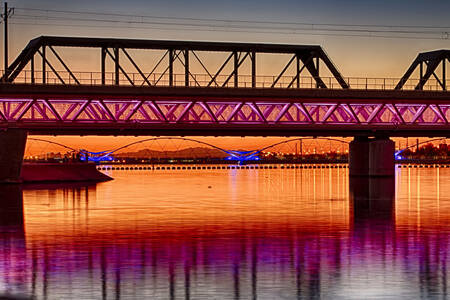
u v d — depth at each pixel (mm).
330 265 29500
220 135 94062
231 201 61344
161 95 81312
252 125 88000
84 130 88562
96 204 57469
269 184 95062
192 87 82062
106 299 24562
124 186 88125
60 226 41938
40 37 82625
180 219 45719
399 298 24656
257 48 88312
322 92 85688
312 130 92750
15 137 80312
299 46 89188
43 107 82062
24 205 55906
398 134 99250
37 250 33062
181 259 30797
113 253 32250
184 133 92688
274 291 25516
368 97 87062
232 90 83312
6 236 37594
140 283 26578
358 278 27266
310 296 24906
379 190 77125
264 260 30562
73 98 79875
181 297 24797
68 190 76000
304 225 42250
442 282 26656
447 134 99812
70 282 26719
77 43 83188
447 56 93875
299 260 30531
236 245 34406
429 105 91062
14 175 81938
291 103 87062
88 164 107625
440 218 46000
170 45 85688
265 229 40344
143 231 39594
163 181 106250
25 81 82250
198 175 140125
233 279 27188
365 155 102938
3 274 27969
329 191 75875
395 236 37344
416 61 97750
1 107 80125
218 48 87062
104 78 83562
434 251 32625
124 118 84500
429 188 81188
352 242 35281
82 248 33625
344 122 91625
